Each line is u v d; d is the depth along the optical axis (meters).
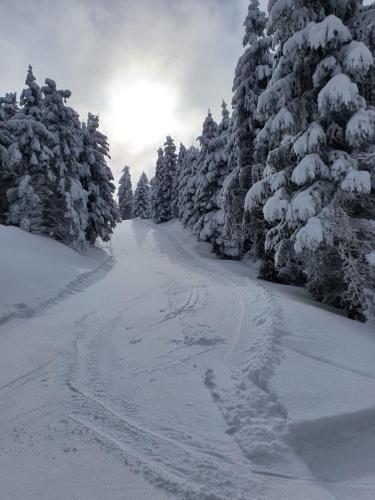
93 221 28.25
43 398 5.43
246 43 16.08
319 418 4.68
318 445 4.46
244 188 16.41
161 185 61.03
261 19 15.67
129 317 9.73
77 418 4.82
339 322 8.16
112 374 6.27
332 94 8.25
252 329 7.80
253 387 5.45
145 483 3.56
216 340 7.41
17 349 7.66
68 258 19.50
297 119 9.81
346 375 5.83
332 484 3.94
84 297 12.87
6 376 6.33
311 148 8.92
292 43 9.05
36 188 22.53
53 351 7.45
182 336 7.74
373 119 8.40
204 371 6.12
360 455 4.43
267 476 3.81
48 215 23.72
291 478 3.82
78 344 7.84
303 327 7.57
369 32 8.90
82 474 3.70
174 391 5.55
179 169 58.38
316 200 8.92
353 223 9.39
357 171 8.30
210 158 27.58
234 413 4.84
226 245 25.80
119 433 4.45
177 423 4.70
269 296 10.09
